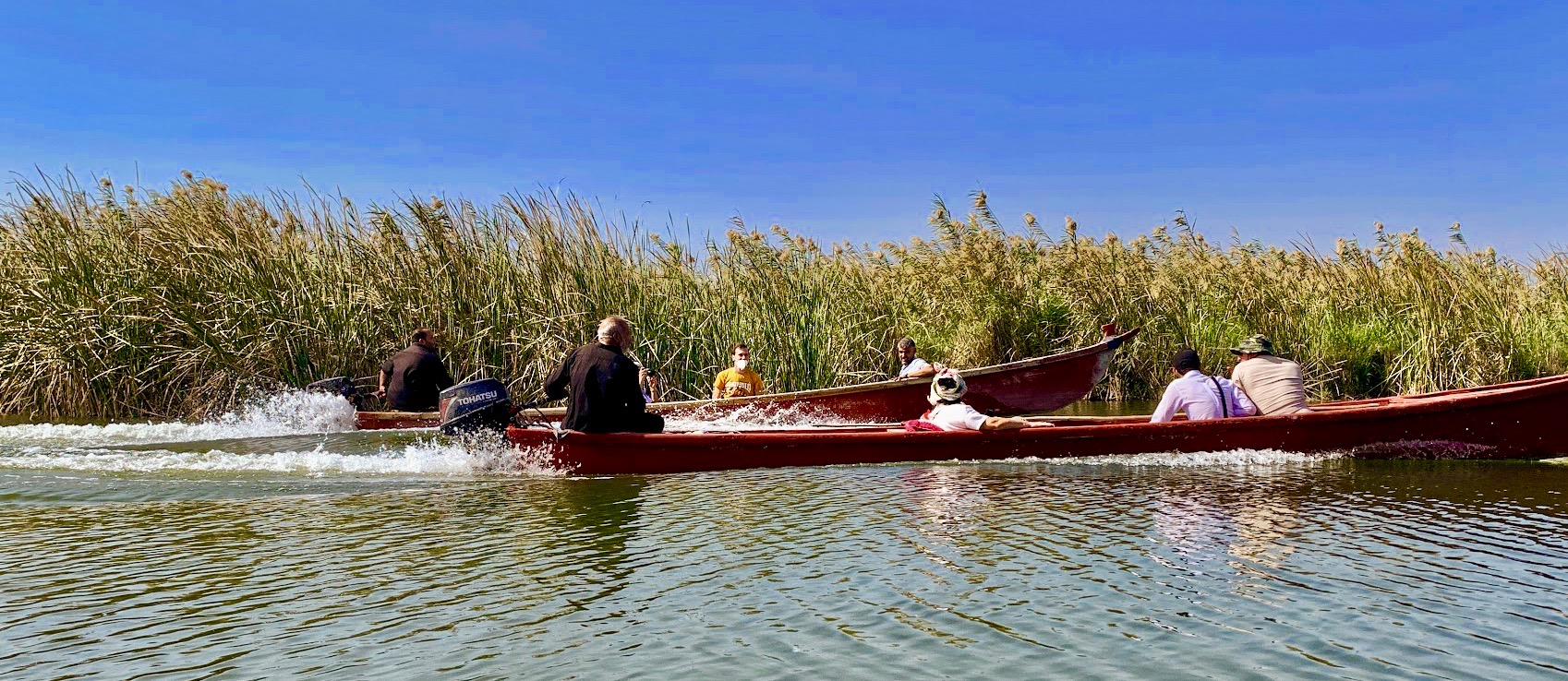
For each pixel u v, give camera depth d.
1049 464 8.66
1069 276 16.53
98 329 13.67
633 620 4.45
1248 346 9.63
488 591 4.91
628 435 8.52
